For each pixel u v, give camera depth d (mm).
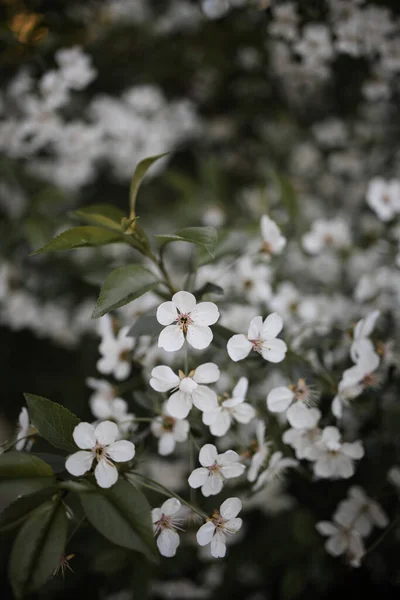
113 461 385
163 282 432
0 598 625
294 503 584
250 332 410
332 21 606
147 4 857
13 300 704
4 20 733
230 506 390
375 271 594
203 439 449
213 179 764
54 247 417
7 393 862
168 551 391
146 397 440
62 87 614
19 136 651
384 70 657
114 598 574
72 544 566
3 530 370
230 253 486
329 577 562
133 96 772
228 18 777
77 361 809
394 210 559
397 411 490
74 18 786
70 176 739
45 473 378
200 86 899
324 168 877
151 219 826
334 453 439
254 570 612
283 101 837
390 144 830
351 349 457
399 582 563
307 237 592
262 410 455
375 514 463
